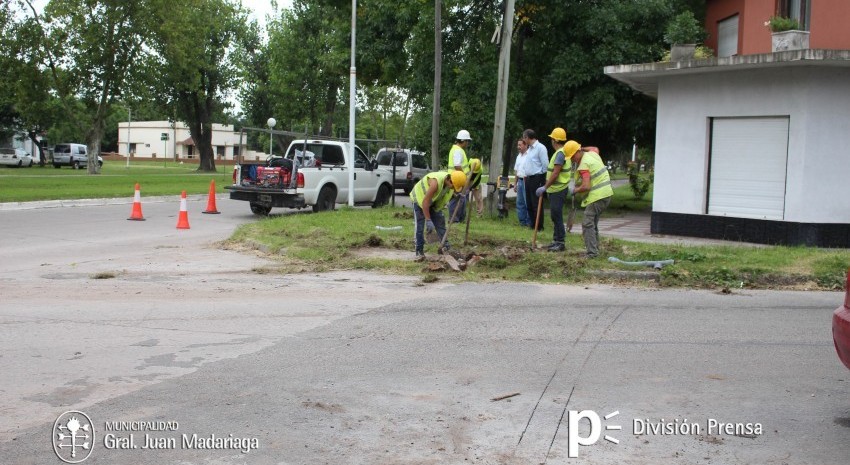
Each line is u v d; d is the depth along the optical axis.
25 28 40.12
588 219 11.15
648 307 8.62
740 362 6.45
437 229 11.42
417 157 30.80
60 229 15.90
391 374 6.07
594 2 22.61
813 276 10.07
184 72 50.84
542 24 22.89
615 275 10.35
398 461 4.45
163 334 7.25
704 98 14.73
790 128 13.54
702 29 19.11
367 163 21.41
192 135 56.78
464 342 7.04
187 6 44.97
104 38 41.88
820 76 13.27
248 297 9.03
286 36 45.19
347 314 8.15
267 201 18.39
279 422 5.04
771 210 13.94
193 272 10.76
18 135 63.62
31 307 8.34
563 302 8.85
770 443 4.77
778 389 5.78
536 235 12.58
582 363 6.39
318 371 6.13
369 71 26.41
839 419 5.17
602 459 4.50
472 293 9.34
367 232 13.75
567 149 11.23
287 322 7.77
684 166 15.10
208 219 18.69
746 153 14.27
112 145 103.56
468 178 12.31
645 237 14.97
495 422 5.07
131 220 18.05
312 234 13.65
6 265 11.20
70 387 5.70
